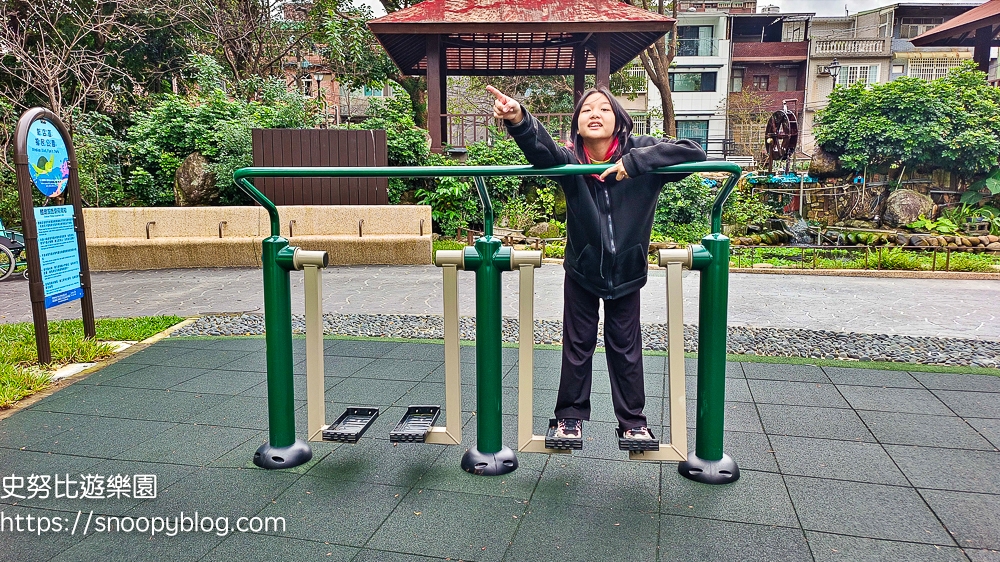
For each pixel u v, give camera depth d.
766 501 2.21
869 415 3.12
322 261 2.36
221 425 2.99
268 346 2.49
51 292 4.09
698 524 2.06
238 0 16.39
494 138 12.87
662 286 7.81
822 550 1.91
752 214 13.05
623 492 2.28
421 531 2.02
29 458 2.61
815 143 15.26
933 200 14.31
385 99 12.00
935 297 7.14
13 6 12.52
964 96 14.30
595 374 3.90
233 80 16.56
